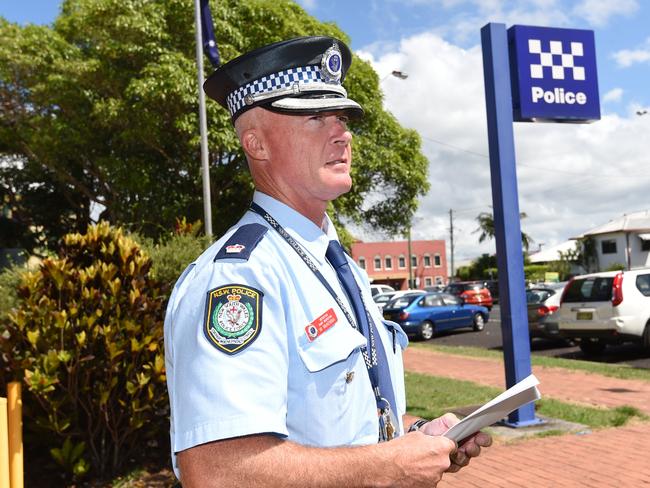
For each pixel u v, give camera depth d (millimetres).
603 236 45219
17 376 4047
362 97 15086
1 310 5176
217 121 12930
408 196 16766
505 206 5688
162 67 12742
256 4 13695
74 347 4172
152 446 4801
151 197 14906
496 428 5785
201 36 12078
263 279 1157
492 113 5773
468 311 18125
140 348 4246
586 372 8898
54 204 21266
